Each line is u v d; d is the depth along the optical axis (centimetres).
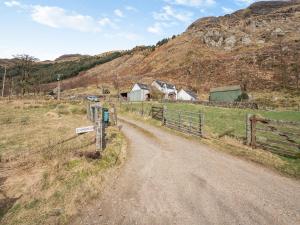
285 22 13488
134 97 6775
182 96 6806
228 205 613
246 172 860
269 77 7588
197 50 13025
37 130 1641
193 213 577
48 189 687
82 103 4381
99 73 16650
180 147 1267
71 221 553
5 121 2069
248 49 11394
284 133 1090
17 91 8238
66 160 898
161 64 13338
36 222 541
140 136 1581
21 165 896
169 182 770
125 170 891
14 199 639
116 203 634
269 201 632
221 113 3017
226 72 8969
